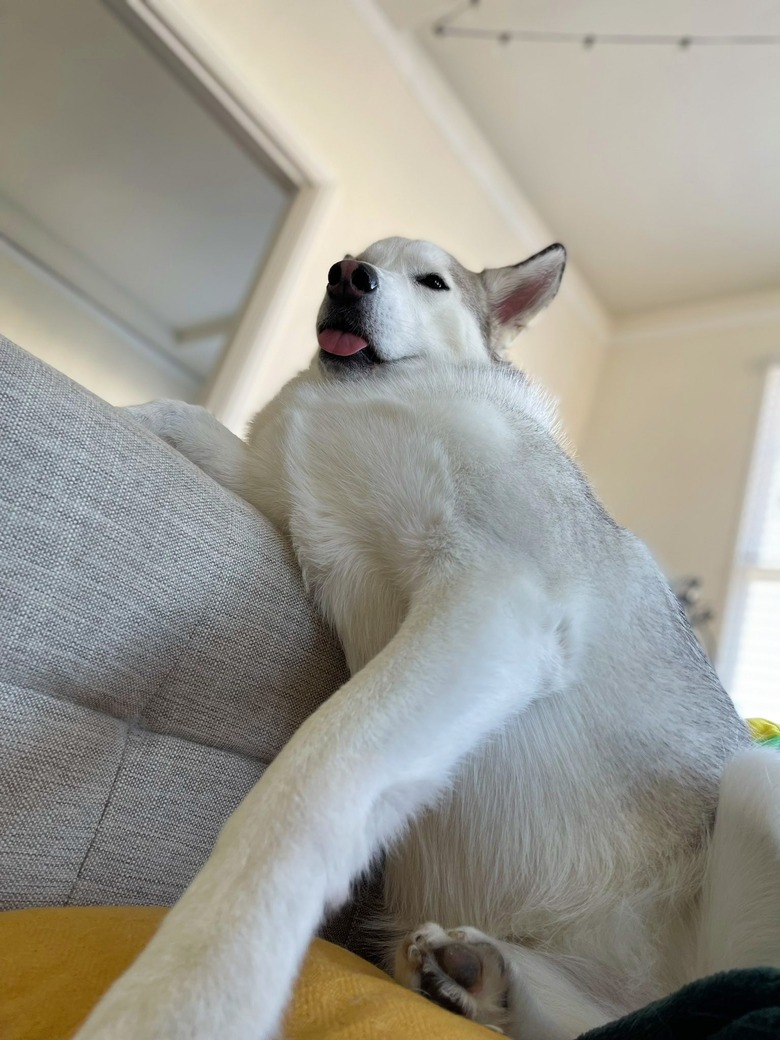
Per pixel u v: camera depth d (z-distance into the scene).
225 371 3.59
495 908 1.01
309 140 3.75
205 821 0.96
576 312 5.63
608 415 5.70
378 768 0.75
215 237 5.34
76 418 0.83
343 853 0.69
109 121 4.51
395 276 1.54
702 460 5.10
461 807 1.03
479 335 1.69
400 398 1.16
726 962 0.91
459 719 0.82
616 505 5.32
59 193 5.30
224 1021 0.56
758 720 1.86
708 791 1.06
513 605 0.92
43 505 0.79
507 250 5.02
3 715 0.78
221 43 3.35
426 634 0.86
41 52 4.12
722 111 4.12
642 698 1.07
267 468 1.18
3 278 5.82
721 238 4.95
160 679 0.91
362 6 3.85
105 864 0.88
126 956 0.70
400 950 0.86
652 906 0.98
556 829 1.01
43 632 0.80
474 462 1.04
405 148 4.23
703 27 3.68
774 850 0.92
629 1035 0.64
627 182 4.73
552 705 1.02
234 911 0.61
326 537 1.07
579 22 3.78
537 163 4.75
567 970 0.94
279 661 1.03
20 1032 0.58
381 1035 0.60
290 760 0.72
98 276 6.06
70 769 0.84
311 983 0.71
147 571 0.88
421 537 1.01
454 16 3.88
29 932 0.71
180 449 1.24
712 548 4.78
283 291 3.66
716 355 5.38
